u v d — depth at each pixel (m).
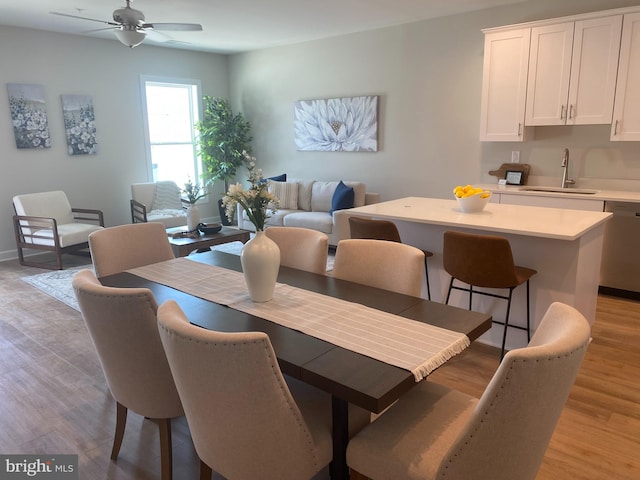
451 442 1.48
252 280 2.00
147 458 2.15
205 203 7.69
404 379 1.38
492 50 4.65
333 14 5.02
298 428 1.43
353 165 6.33
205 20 5.22
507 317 2.90
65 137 5.98
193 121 7.43
